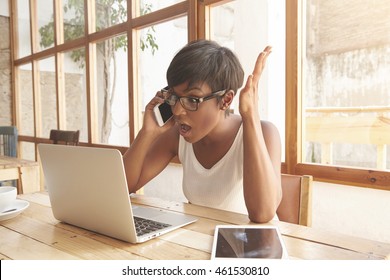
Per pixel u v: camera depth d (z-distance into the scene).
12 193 0.99
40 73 4.13
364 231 1.79
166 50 2.83
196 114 0.92
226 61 0.94
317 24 3.23
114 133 3.21
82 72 3.59
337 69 3.14
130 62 2.78
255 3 2.88
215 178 1.13
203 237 0.79
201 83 0.90
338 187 1.86
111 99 3.22
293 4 1.78
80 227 0.88
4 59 4.42
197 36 2.25
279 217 1.12
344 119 2.50
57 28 3.71
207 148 1.16
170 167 2.72
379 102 2.92
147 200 1.17
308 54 3.30
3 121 4.44
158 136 1.22
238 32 2.99
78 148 0.78
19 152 4.45
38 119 4.14
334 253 0.68
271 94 2.85
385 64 2.87
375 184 1.55
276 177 1.00
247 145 0.95
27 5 4.23
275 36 2.86
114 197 0.74
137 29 2.78
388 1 2.81
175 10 2.38
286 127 1.85
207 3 2.17
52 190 0.89
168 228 0.83
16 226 0.89
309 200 1.09
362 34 2.97
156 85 2.93
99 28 3.22
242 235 0.76
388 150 2.45
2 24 4.38
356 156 2.72
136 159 1.18
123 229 0.75
